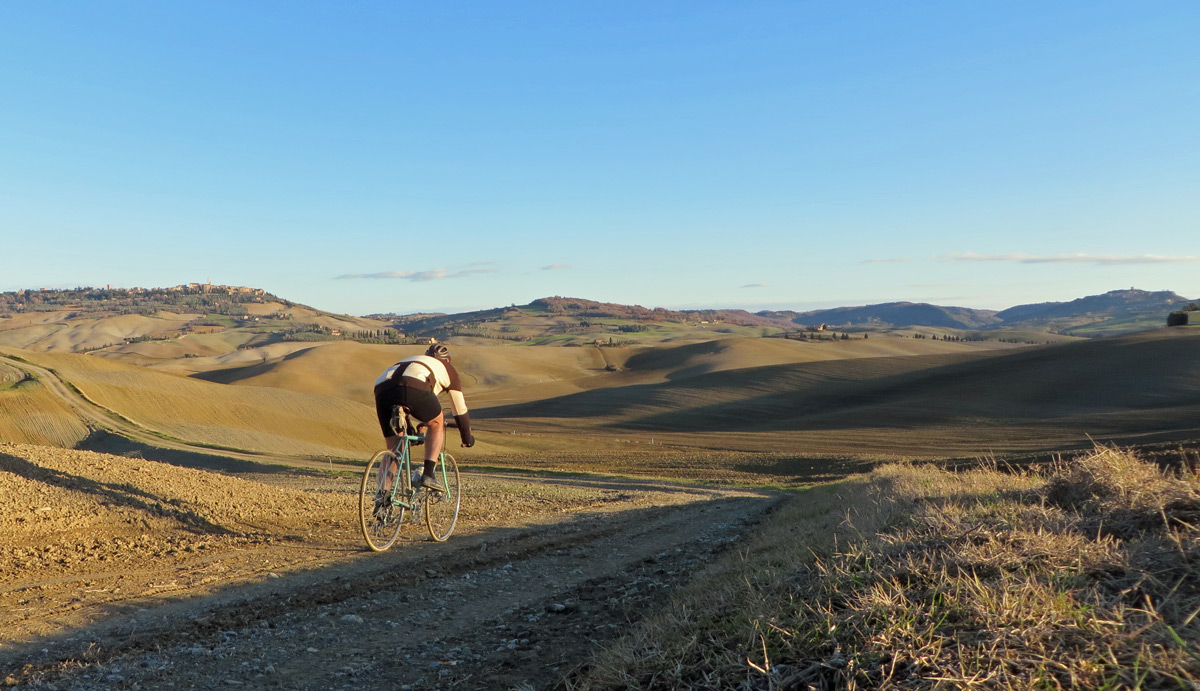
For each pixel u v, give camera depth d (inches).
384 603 219.1
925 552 144.5
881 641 105.9
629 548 354.9
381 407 283.9
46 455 390.9
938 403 4603.8
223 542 300.2
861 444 3430.1
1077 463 216.7
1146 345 5172.2
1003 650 97.0
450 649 176.2
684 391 5718.5
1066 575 121.4
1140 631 96.0
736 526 474.0
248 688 146.7
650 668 128.6
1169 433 2608.3
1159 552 125.1
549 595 239.0
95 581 229.9
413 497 299.3
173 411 3016.7
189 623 187.8
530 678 150.2
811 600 134.6
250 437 2716.5
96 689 142.3
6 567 240.4
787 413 4862.2
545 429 4547.2
